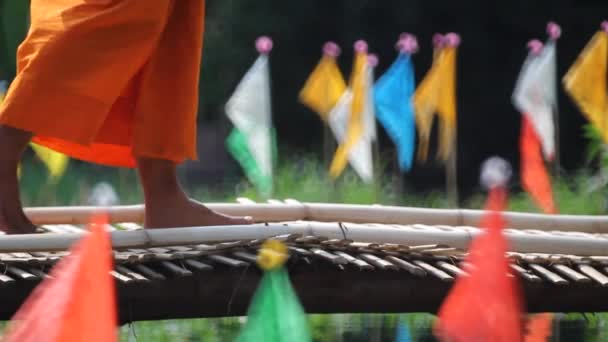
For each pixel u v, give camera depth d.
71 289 6.25
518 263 10.96
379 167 32.62
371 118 26.64
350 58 46.50
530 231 12.91
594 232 13.61
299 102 46.75
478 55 46.25
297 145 46.72
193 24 11.05
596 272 10.98
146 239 10.41
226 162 43.91
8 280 9.45
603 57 24.23
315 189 29.67
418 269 10.32
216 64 45.41
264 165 26.56
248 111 26.23
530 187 23.38
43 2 10.59
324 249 10.41
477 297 7.20
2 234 10.59
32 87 10.27
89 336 6.25
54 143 11.72
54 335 6.27
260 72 26.23
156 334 14.80
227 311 10.48
